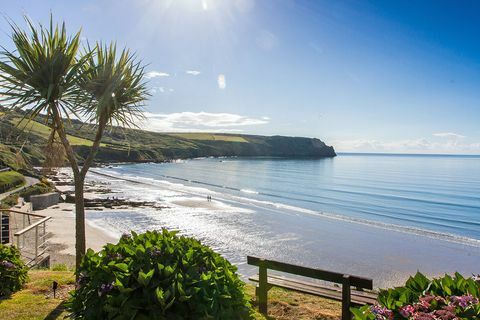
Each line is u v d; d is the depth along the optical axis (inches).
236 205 2042.3
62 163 287.7
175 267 152.9
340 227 1525.6
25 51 245.4
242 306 165.3
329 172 5128.0
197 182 3494.1
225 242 1202.0
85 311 155.1
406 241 1311.5
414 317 105.0
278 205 2121.1
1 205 1235.2
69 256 843.4
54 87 252.7
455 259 1107.3
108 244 174.9
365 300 228.5
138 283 149.6
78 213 272.4
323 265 1009.5
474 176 4749.0
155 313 142.1
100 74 268.7
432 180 4126.5
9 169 2164.1
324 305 302.0
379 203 2338.8
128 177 3725.4
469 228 1611.7
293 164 6830.7
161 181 3432.6
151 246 163.8
